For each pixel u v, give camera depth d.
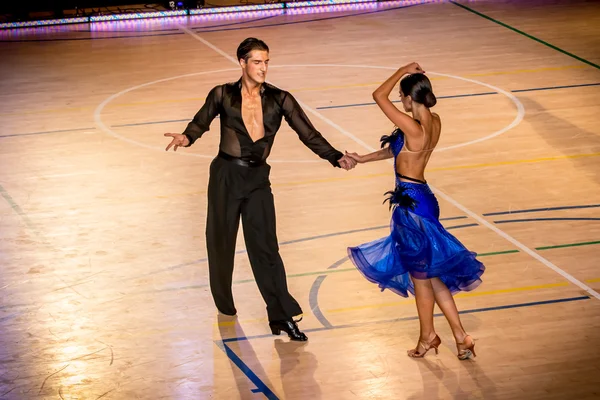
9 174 12.26
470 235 9.96
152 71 17.36
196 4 22.48
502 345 7.69
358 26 20.72
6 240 10.12
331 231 10.20
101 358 7.68
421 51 18.33
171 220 10.62
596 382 7.10
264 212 7.89
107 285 9.01
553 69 16.78
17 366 7.57
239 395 7.08
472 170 12.04
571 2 22.47
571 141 13.09
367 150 12.91
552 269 9.07
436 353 7.61
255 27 20.98
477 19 21.02
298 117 7.95
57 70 17.56
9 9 21.61
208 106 7.87
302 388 7.16
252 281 9.05
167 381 7.30
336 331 8.05
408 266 7.30
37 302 8.68
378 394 7.04
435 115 7.54
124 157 12.85
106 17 21.86
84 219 10.70
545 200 10.95
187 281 9.08
